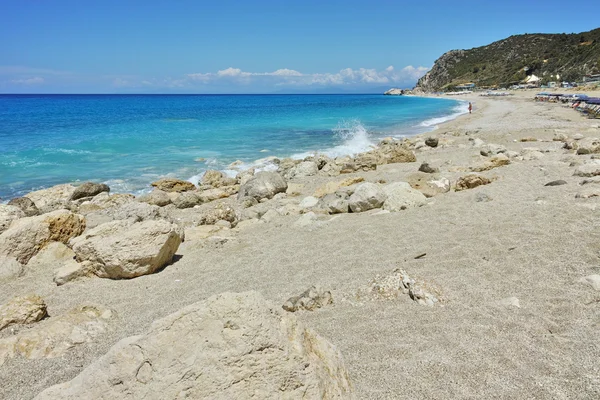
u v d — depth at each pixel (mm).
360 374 3773
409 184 11102
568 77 97688
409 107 71438
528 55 134000
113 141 27000
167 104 92625
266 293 5910
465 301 5117
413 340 4320
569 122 28547
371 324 4734
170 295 6148
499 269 5895
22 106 79125
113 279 6973
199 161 21047
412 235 7711
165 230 7270
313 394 2656
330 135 31000
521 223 7492
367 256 6965
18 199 12312
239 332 2707
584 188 9445
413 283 5383
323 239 8070
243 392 2564
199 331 2740
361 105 83250
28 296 5602
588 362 3713
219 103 100500
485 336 4293
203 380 2564
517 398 3352
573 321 4426
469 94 109438
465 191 10781
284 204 12125
